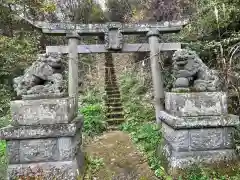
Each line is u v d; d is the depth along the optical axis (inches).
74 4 488.1
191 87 163.6
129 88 420.5
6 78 345.7
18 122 150.6
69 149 151.2
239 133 180.7
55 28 262.2
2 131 146.4
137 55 457.1
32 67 163.2
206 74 165.2
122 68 544.1
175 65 169.8
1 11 345.4
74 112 178.4
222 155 154.1
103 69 537.3
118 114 335.6
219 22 242.5
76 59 267.0
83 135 267.0
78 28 265.0
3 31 364.5
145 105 343.6
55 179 146.9
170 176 151.6
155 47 273.3
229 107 212.1
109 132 297.7
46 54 166.9
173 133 157.8
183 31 301.9
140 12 436.1
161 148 190.2
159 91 271.7
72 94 262.4
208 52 264.5
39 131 146.9
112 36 266.4
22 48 343.6
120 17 523.5
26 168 147.6
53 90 157.6
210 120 152.3
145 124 287.1
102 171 183.3
